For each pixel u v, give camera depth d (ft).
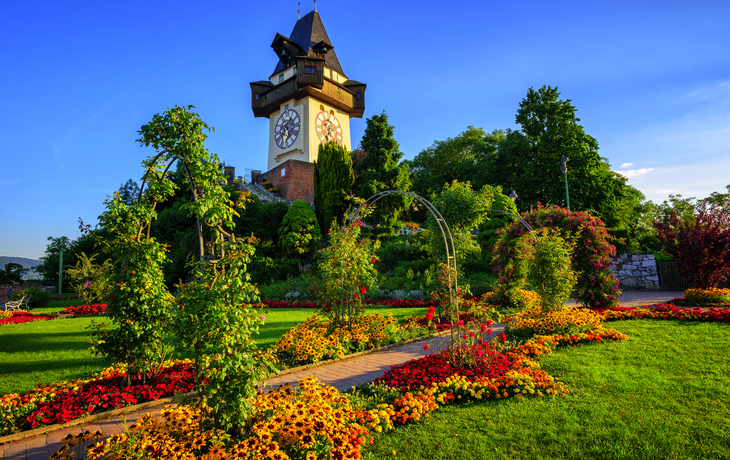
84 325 38.68
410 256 71.31
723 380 16.30
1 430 14.26
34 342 29.71
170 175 19.30
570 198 93.56
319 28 128.57
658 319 32.19
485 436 12.67
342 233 30.86
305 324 30.81
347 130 133.39
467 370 19.07
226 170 132.16
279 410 12.64
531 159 106.11
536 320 29.73
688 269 46.21
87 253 112.57
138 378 19.45
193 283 12.62
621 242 70.54
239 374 11.89
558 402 15.17
